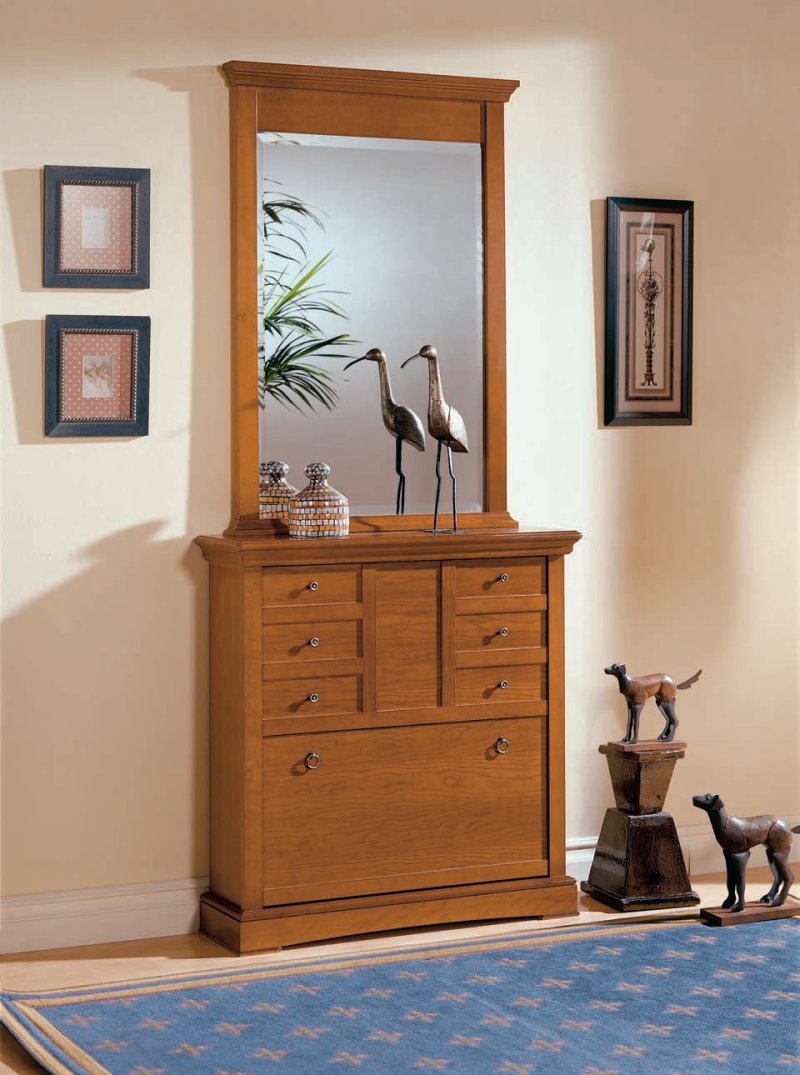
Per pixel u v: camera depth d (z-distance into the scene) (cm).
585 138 434
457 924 392
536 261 430
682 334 448
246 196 390
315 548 367
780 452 464
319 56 402
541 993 335
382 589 379
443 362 417
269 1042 306
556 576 399
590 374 438
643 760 404
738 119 453
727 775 460
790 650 466
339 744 376
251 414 392
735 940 374
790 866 457
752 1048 302
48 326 374
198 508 392
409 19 412
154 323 386
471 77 413
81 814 382
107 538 383
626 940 375
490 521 420
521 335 429
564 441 436
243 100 389
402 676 382
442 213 415
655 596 450
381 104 405
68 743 381
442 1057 298
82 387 379
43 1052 300
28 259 374
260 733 367
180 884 391
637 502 446
